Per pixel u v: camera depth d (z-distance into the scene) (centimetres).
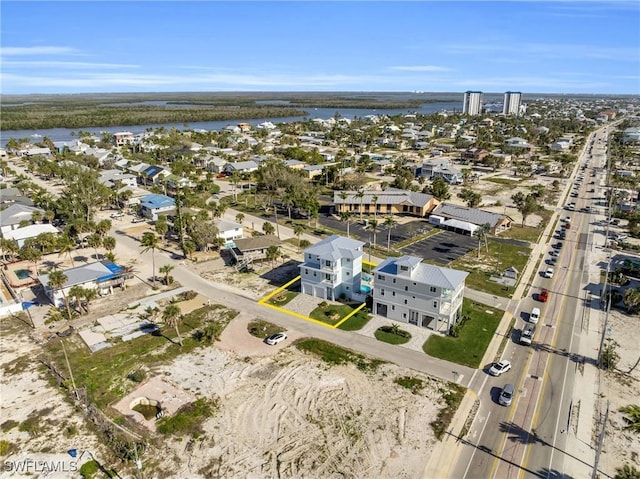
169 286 9012
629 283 8956
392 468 4634
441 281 7025
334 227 12825
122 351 6788
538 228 12638
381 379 6066
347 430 5172
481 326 7362
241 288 8912
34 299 8531
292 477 4541
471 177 18712
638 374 6119
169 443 5019
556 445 4916
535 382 5962
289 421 5331
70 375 6209
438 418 5338
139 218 13850
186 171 19312
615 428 5156
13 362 6556
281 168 17388
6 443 5031
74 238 11369
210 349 6831
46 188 17375
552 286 8881
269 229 11619
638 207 13875
